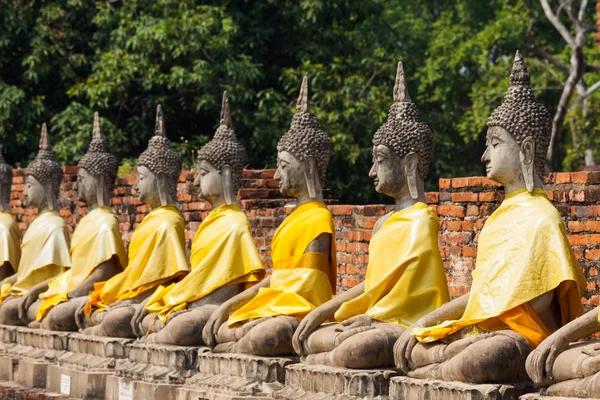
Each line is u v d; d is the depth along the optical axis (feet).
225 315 52.65
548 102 142.51
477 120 130.72
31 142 109.91
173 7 106.83
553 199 50.26
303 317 49.34
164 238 60.90
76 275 67.41
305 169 50.70
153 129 110.32
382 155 45.75
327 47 111.96
